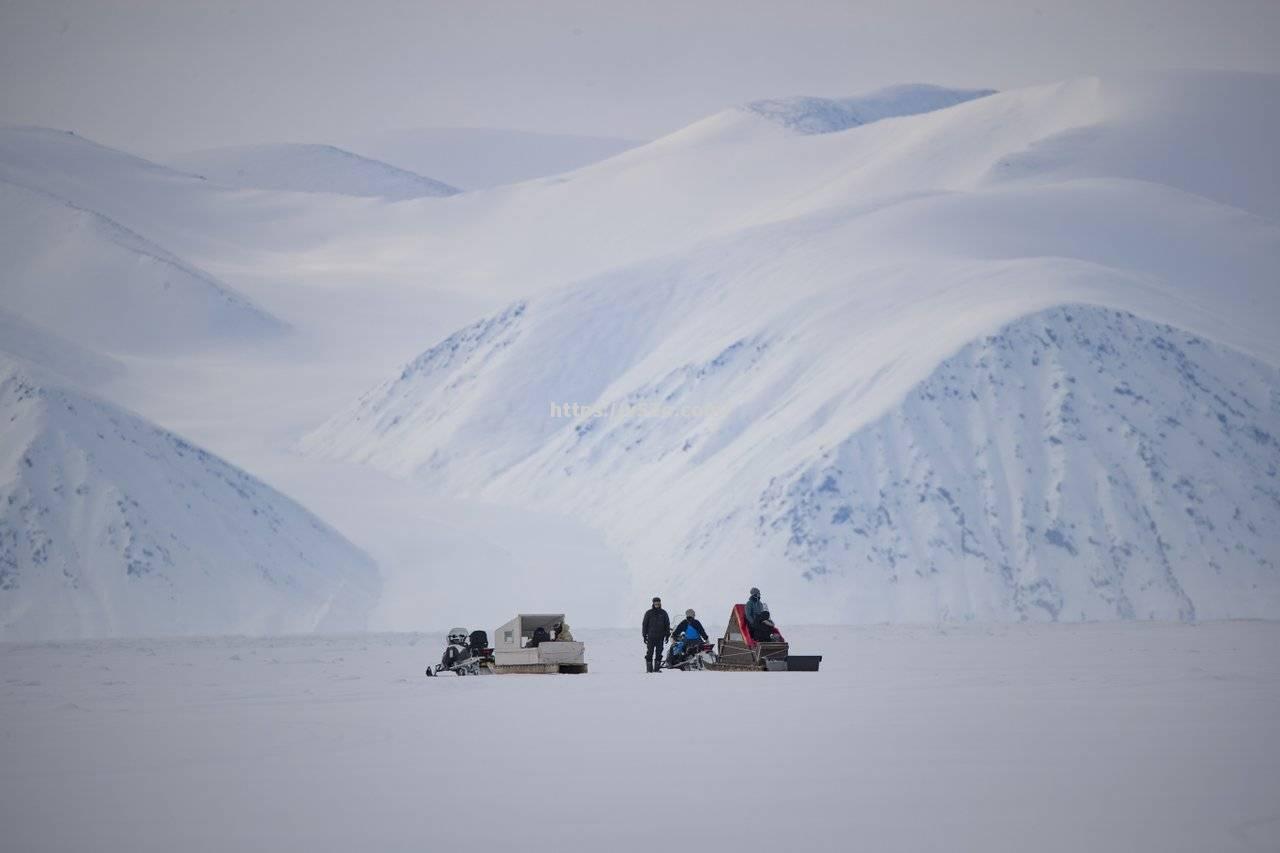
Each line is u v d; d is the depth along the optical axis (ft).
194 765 188.65
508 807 152.76
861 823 139.74
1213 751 185.57
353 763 188.96
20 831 141.49
